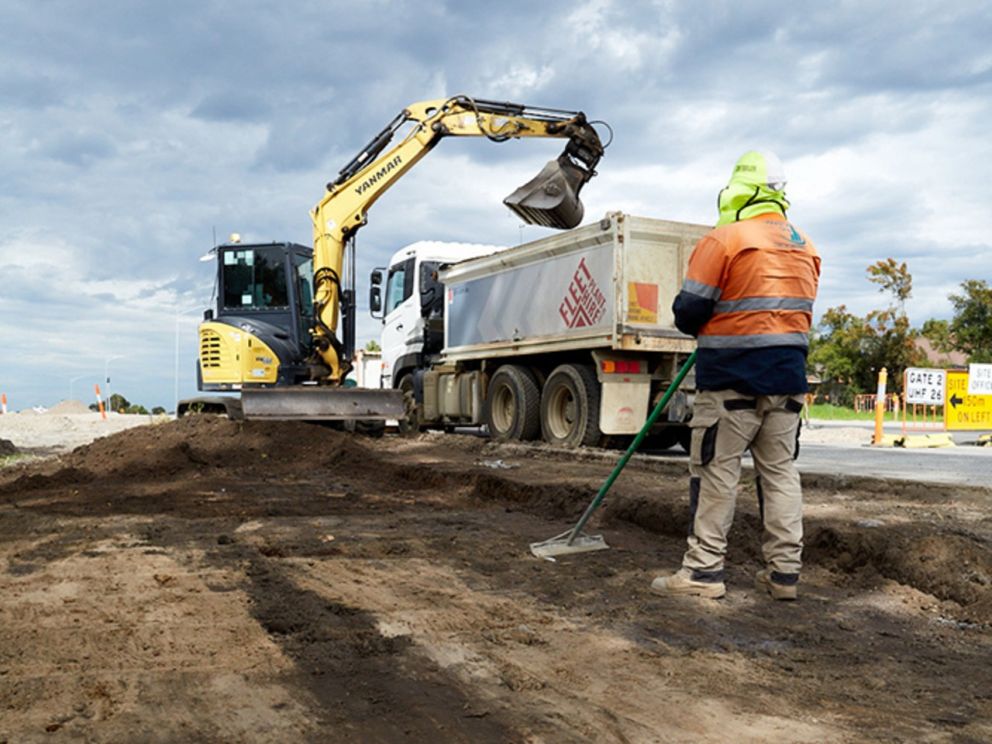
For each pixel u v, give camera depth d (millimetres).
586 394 11203
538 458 10375
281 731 2564
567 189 11125
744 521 5457
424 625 3646
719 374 4176
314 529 5953
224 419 11875
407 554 5125
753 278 4102
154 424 11844
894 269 35375
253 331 13070
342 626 3623
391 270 16844
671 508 5902
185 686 2914
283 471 9953
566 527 6090
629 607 3992
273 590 4191
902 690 2990
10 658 3176
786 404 4180
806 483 7320
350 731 2574
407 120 13578
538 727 2617
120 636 3445
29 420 20031
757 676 3105
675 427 11969
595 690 2934
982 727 2650
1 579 4398
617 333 10531
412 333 15812
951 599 4152
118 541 5438
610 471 8547
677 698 2869
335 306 13539
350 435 12195
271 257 13312
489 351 13359
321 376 13406
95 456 10250
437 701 2812
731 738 2551
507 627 3656
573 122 11898
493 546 5359
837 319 36938
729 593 4312
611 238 10656
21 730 2541
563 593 4230
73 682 2934
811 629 3713
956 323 34812
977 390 17453
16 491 8258
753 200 4250
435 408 15008
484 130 12789
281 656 3229
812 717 2725
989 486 6344
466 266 13953
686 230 10922
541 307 12070
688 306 4164
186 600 3996
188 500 7543
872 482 6879
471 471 8383
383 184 13414
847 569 4730
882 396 14523
